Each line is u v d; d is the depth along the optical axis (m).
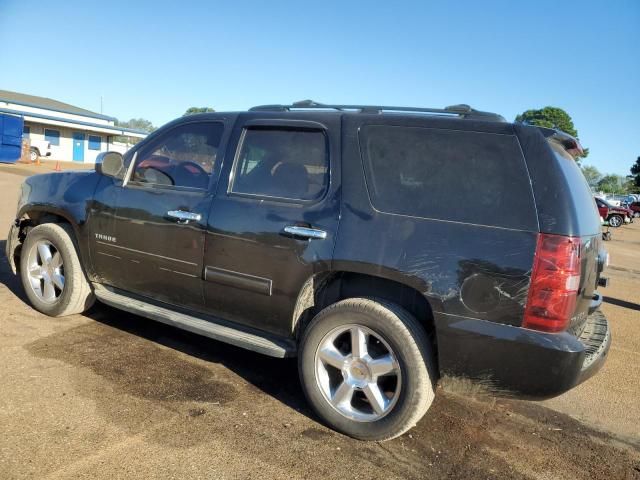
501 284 2.79
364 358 3.13
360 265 3.08
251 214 3.52
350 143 3.34
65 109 45.69
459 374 2.95
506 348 2.78
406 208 3.08
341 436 3.21
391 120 3.26
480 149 2.99
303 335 3.32
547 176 2.82
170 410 3.33
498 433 3.45
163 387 3.63
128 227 4.13
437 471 2.95
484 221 2.88
